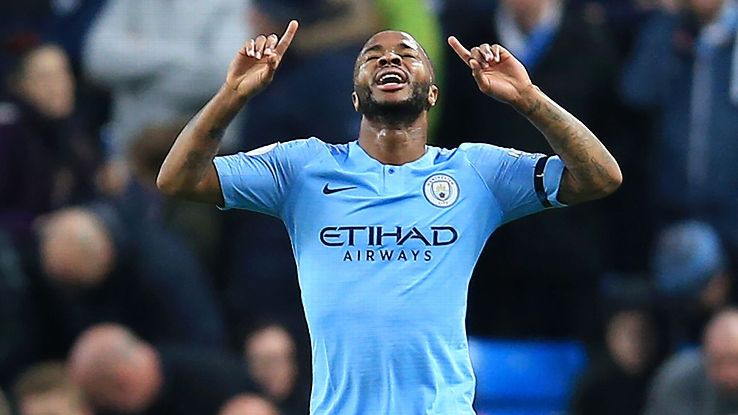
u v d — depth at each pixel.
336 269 21.67
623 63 40.59
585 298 38.84
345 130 37.62
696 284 36.72
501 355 38.81
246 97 21.30
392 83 21.55
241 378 34.00
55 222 35.72
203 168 21.70
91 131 40.12
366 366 21.52
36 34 39.56
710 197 38.88
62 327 35.72
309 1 38.53
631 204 39.88
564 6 39.19
